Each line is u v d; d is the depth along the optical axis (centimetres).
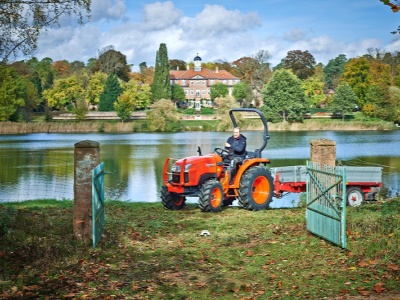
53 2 1341
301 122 8481
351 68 9969
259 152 1529
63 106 10831
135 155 4475
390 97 8825
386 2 679
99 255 948
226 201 1545
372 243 898
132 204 1602
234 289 755
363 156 4150
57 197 2445
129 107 8894
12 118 8356
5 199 2384
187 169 1416
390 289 708
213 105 13138
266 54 12700
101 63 12769
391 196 1925
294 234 1067
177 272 845
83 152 1042
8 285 779
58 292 753
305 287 748
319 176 1012
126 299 725
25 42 1374
